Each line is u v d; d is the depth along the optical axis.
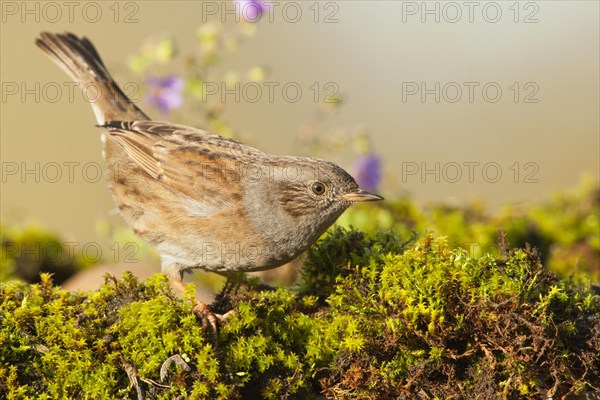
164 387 8.26
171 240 10.91
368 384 8.52
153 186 11.02
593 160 20.38
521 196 18.64
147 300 8.77
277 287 10.20
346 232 9.75
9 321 8.38
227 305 9.08
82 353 8.29
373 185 13.67
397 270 8.74
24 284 9.42
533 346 8.29
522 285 8.55
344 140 13.86
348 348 8.59
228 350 8.52
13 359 8.33
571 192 14.45
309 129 13.90
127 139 11.45
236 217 10.47
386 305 8.72
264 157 10.78
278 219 10.41
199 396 8.10
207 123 13.76
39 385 8.32
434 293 8.48
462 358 8.60
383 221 13.23
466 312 8.45
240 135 13.75
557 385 8.32
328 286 9.51
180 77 13.59
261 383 8.57
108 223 13.92
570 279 9.71
